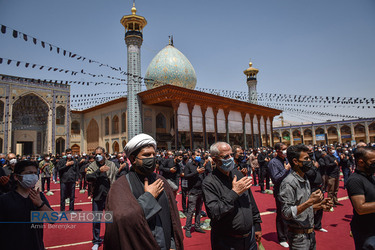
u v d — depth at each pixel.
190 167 5.04
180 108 20.56
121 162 6.48
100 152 4.66
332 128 39.59
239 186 2.21
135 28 21.39
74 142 27.67
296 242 2.53
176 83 23.66
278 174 3.85
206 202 2.33
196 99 21.44
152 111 22.08
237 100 25.19
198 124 22.03
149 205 1.63
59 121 26.88
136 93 20.70
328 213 5.97
